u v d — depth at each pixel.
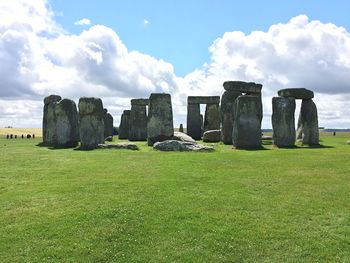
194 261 11.33
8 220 13.86
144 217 13.80
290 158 25.08
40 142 44.03
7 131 101.31
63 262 11.35
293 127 33.84
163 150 30.00
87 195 16.14
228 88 38.44
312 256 11.60
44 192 16.80
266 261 11.38
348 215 14.12
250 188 17.12
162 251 11.79
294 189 17.06
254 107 32.12
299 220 13.72
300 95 35.91
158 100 36.91
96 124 33.00
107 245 12.12
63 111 36.41
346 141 40.97
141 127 49.34
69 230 12.95
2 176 20.17
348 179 18.80
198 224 13.27
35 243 12.27
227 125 38.00
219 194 16.20
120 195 16.06
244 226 13.20
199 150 29.06
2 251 11.90
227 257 11.55
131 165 22.45
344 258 11.51
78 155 27.33
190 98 52.22
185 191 16.58
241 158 24.98
